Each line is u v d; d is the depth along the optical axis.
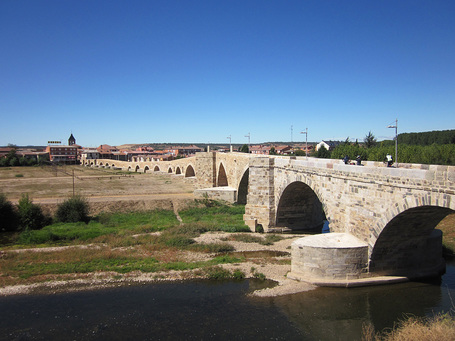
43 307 27.91
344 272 29.30
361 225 29.67
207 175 87.50
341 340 22.33
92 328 24.56
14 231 51.81
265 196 51.81
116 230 51.19
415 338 20.67
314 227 53.53
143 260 38.12
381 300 27.17
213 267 35.06
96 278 33.53
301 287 29.34
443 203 20.94
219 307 27.16
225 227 52.12
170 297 29.23
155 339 22.95
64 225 54.25
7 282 32.78
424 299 27.22
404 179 24.20
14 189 89.06
